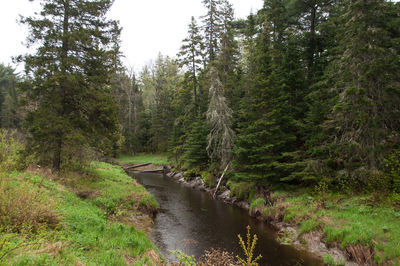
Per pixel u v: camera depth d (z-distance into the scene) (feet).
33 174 41.34
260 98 56.03
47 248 18.03
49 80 43.09
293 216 42.19
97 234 25.70
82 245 21.74
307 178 45.24
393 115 38.42
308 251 33.81
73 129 48.29
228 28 90.99
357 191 41.42
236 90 81.41
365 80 38.19
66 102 50.67
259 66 62.39
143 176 110.52
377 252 27.66
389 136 39.63
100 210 38.11
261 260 31.94
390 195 36.19
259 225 45.44
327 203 40.75
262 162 55.67
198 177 90.48
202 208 57.31
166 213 52.31
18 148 47.50
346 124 41.86
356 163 41.75
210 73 77.87
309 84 62.28
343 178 44.21
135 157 170.19
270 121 53.72
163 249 33.94
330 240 32.83
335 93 47.44
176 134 127.75
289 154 50.11
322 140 47.83
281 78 59.06
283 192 51.06
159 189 79.92
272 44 68.23
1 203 21.50
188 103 130.93
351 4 39.50
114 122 54.54
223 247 35.70
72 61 44.96
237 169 64.39
